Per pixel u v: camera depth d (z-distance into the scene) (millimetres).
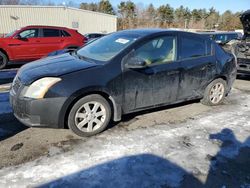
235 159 3318
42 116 3432
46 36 10234
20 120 3576
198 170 3059
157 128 4109
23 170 2941
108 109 3844
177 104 5211
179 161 3221
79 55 4336
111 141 3652
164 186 2770
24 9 27328
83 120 3701
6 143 3502
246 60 7395
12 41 9547
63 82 3445
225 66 5117
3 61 9508
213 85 5082
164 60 4273
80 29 30906
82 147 3469
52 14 28750
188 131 4051
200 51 4777
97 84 3611
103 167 3049
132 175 2926
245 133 4043
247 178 2957
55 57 4375
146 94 4152
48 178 2824
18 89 3529
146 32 4312
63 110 3479
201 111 4922
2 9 26359
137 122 4297
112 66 3770
